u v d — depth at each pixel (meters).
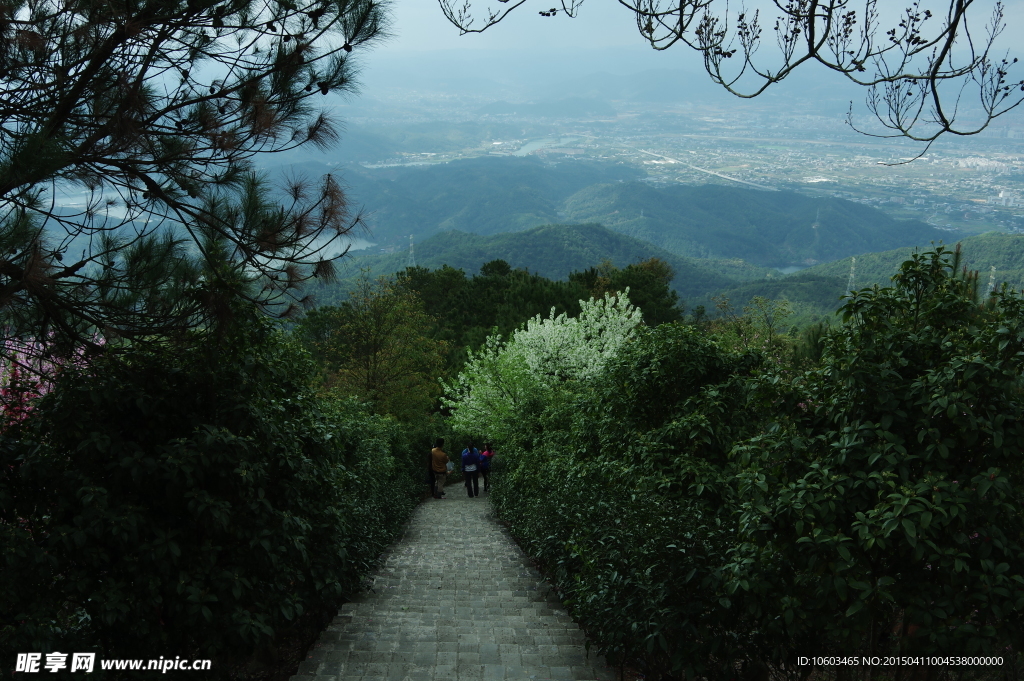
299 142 3.72
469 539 10.33
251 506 3.38
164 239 3.51
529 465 9.73
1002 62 2.49
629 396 6.55
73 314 3.45
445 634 4.79
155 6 3.07
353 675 3.93
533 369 15.28
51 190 3.12
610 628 3.75
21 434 3.21
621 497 5.02
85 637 3.13
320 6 3.40
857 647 2.84
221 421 3.50
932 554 2.59
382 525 8.09
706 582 3.10
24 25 2.92
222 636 3.26
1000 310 2.90
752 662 3.19
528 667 4.06
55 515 3.09
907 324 3.15
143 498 3.28
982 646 2.47
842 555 2.58
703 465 5.12
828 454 2.93
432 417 19.97
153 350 3.53
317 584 4.09
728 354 6.44
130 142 3.33
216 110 3.47
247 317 3.69
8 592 2.70
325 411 5.91
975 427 2.56
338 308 16.69
